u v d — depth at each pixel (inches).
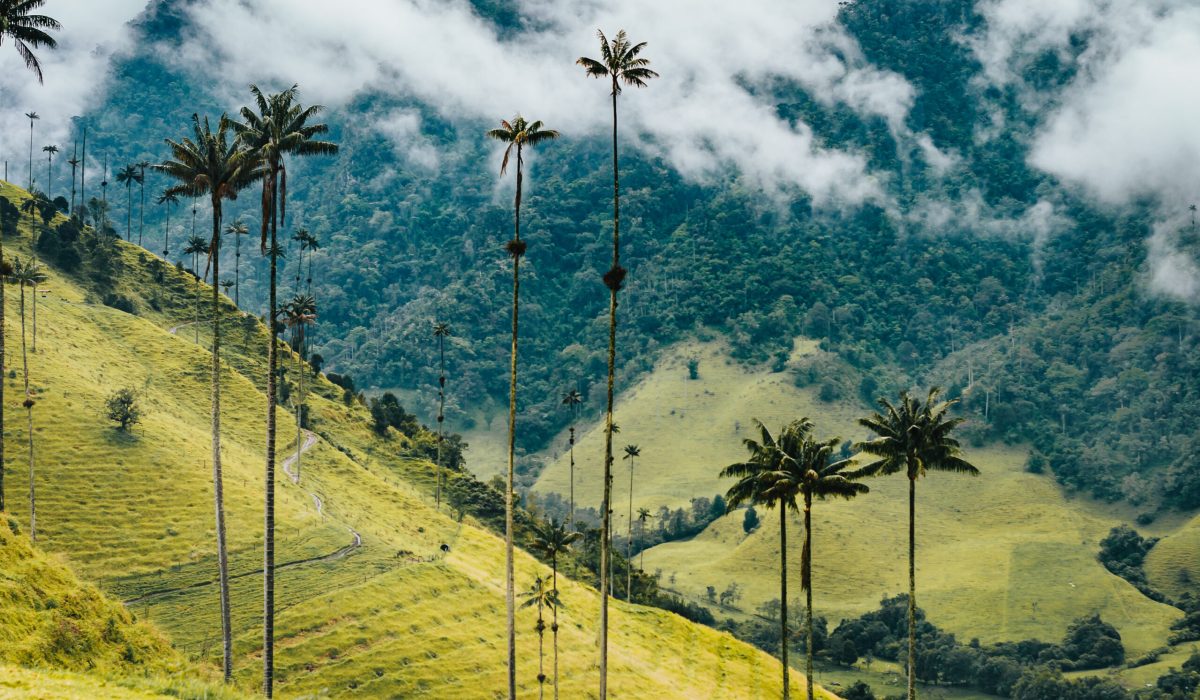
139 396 6456.7
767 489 3316.9
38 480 4803.2
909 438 3147.1
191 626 3954.2
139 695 1581.0
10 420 5231.3
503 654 4525.1
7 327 6653.5
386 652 4175.7
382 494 6884.8
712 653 5905.5
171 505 4940.9
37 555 2684.5
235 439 6756.9
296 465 6717.5
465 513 7677.2
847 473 3319.4
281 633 4047.7
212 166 2923.2
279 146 2787.9
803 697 5531.5
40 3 2817.4
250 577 4493.1
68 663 2394.2
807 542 3366.1
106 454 5201.8
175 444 5659.5
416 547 5649.6
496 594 5157.5
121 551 4446.4
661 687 4857.3
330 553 4992.6
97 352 7170.3
